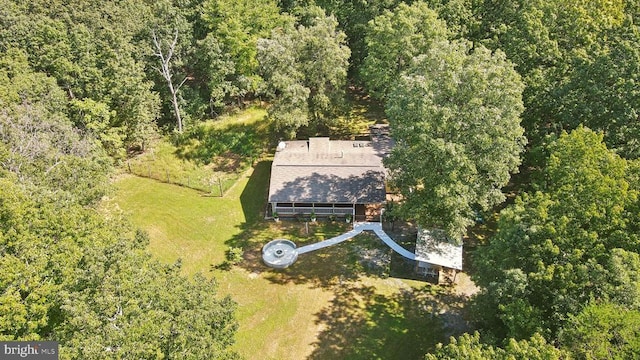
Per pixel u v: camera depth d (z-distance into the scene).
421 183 35.19
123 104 47.31
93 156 37.94
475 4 50.38
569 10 44.59
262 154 51.62
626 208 25.83
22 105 36.69
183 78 52.09
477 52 32.31
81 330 19.89
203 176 48.75
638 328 19.78
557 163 29.81
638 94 34.12
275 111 46.38
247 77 51.16
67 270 22.41
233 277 36.97
